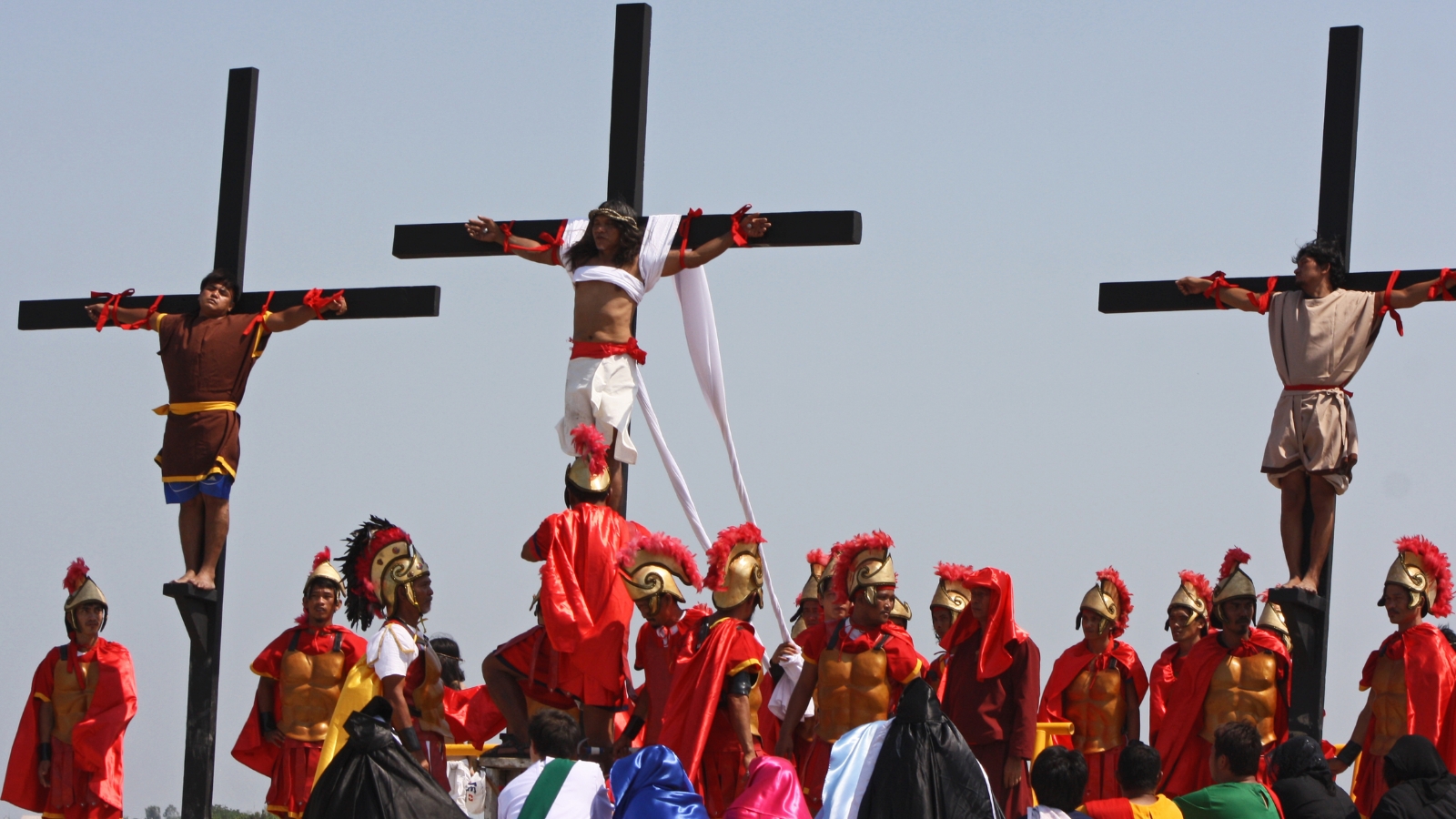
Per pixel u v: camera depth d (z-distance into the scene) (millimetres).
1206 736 15555
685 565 13258
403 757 12266
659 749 11547
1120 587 17234
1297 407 14914
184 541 16078
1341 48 15453
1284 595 14664
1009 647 13320
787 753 13359
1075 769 11000
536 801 11367
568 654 13602
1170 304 15625
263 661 15656
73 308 16719
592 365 14680
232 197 16703
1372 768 15109
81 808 16484
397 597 13602
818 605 16656
